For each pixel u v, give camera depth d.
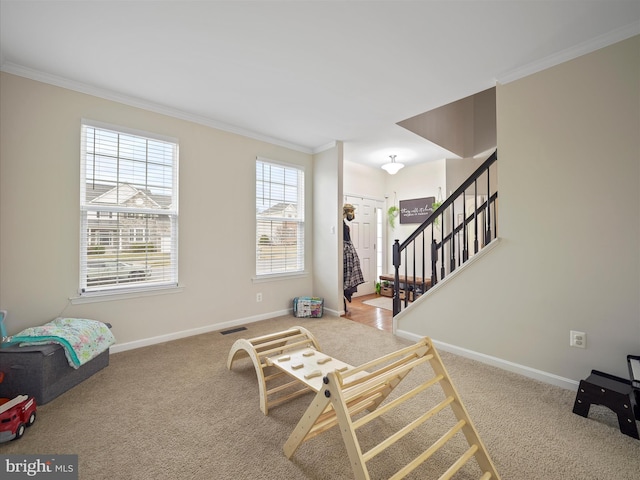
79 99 2.58
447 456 1.47
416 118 3.84
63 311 2.49
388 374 1.40
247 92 2.77
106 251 2.72
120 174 2.80
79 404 1.91
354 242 5.52
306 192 4.38
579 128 2.07
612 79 1.94
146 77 2.50
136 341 2.88
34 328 2.15
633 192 1.88
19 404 1.63
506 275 2.43
